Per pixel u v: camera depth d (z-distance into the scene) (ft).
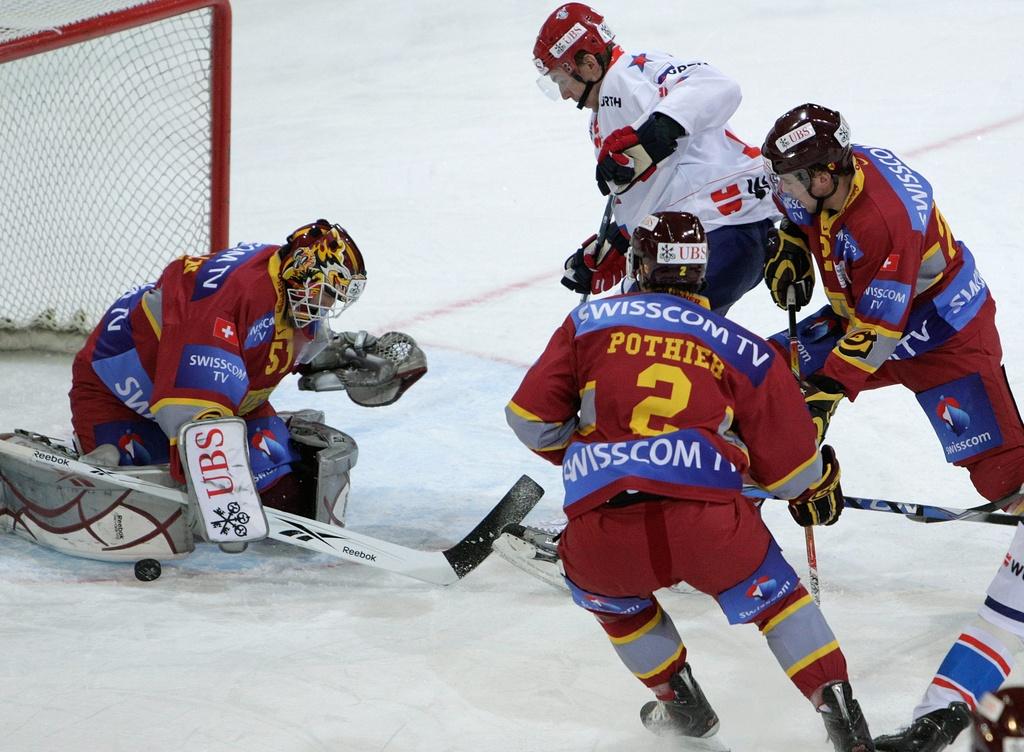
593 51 51.39
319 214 110.32
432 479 56.59
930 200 39.88
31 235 91.40
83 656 39.75
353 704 36.91
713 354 31.89
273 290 44.16
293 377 71.72
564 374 32.81
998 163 111.96
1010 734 18.16
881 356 39.34
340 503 49.08
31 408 65.41
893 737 31.81
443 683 38.24
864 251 39.17
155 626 42.09
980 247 89.40
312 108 156.87
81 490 45.80
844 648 40.24
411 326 79.20
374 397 50.42
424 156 130.21
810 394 39.91
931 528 49.70
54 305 78.38
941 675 33.04
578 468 32.32
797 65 157.99
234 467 43.16
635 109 51.26
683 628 42.09
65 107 130.72
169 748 34.45
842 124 38.60
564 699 37.35
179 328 43.55
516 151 130.00
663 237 32.71
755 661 39.63
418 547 49.47
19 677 38.32
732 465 31.78
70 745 34.60
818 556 47.57
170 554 46.88
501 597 44.70
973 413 42.78
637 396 31.53
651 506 31.30
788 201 42.39
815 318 47.60
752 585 31.81
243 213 112.06
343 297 44.50
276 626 42.19
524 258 94.73
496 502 53.98
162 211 94.12
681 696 33.55
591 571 32.45
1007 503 40.45
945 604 43.42
